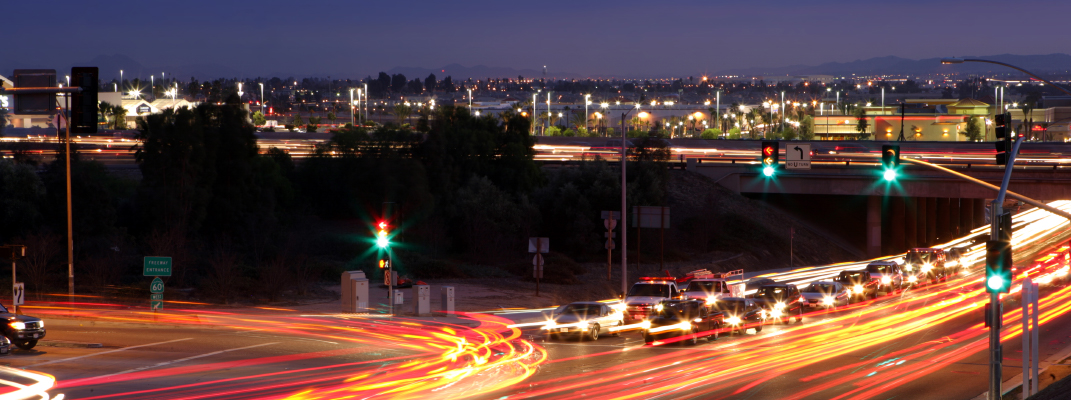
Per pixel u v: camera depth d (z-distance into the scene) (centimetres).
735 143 11819
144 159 5322
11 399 1798
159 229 5112
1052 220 10594
